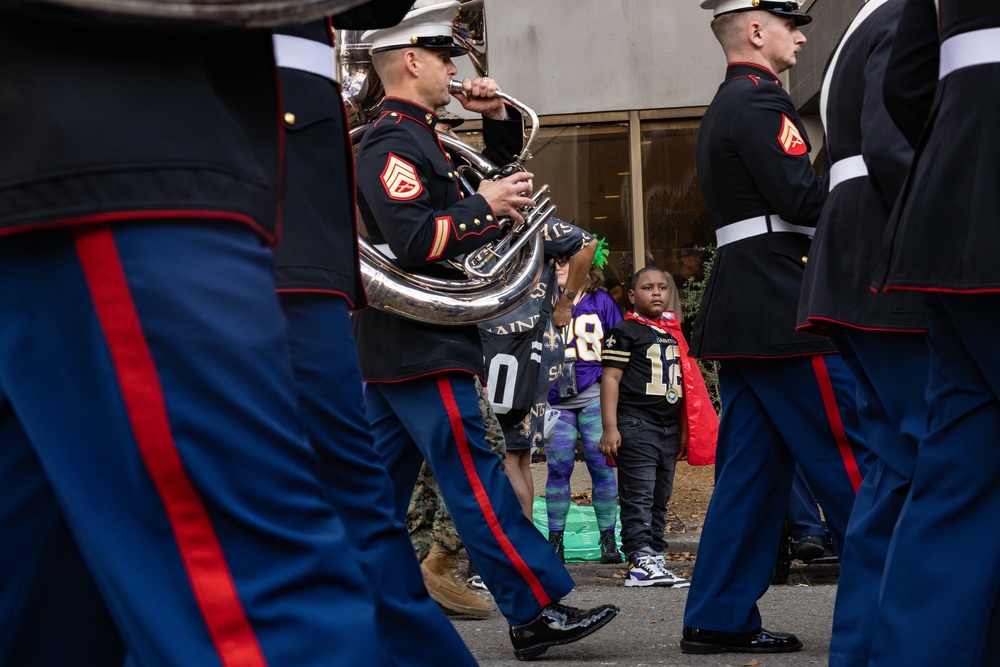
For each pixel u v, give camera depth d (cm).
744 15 372
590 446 612
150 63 114
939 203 195
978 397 196
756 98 358
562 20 1009
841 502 342
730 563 358
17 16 111
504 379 458
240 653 117
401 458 352
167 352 113
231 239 117
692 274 1015
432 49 353
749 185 356
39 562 128
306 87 211
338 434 215
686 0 1010
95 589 131
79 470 116
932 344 204
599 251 636
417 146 344
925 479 200
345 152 221
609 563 623
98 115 111
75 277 113
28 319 115
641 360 566
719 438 370
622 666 346
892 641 199
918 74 221
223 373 115
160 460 114
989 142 193
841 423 341
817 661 346
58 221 111
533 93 1012
